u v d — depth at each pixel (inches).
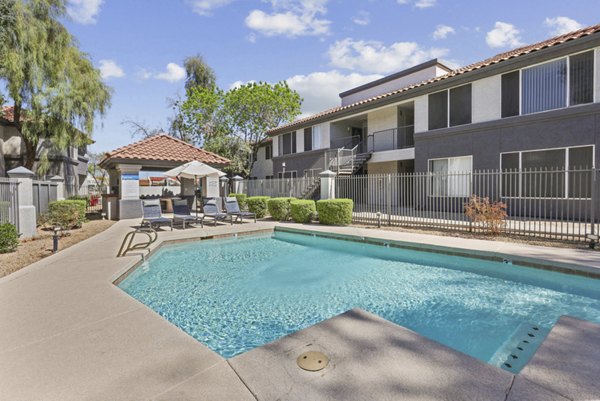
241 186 874.8
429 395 88.7
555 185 431.5
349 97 917.8
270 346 118.3
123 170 583.2
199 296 220.1
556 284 240.4
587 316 180.5
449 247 308.2
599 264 231.8
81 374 102.7
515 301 206.1
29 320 145.1
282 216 557.9
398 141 697.0
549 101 434.0
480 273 272.7
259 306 202.8
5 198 355.9
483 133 500.4
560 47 411.2
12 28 484.1
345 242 396.2
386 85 824.3
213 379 98.6
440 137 558.9
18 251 306.7
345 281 251.3
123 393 92.7
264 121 1112.2
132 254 283.9
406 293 223.3
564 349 112.9
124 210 582.6
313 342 120.6
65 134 578.2
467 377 97.2
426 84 563.5
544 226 363.9
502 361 135.3
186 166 518.3
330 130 799.7
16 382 98.7
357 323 137.3
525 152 457.4
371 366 103.5
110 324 140.6
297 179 722.2
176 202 673.6
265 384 95.2
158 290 232.4
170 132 1312.7
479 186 479.8
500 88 482.3
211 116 1160.2
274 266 298.7
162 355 114.0
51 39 560.1
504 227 371.9
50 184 502.3
